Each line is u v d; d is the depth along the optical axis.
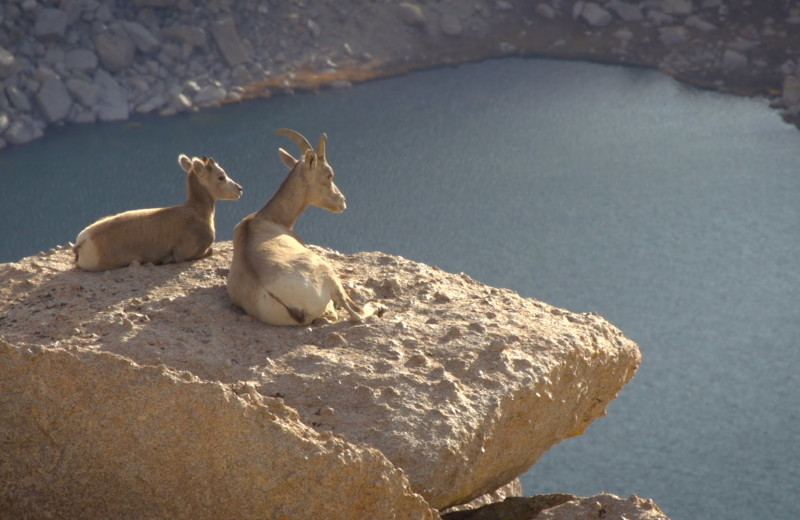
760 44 51.59
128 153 41.81
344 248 37.12
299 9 52.56
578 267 36.72
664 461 26.45
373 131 45.53
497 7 54.06
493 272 35.62
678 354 31.75
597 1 54.53
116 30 47.12
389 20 53.22
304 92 48.62
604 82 50.53
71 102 44.50
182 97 46.06
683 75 50.53
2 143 42.12
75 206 37.06
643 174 42.75
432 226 38.91
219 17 50.06
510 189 41.69
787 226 39.88
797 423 27.44
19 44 45.19
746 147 44.44
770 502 23.92
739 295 35.12
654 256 37.47
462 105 48.31
